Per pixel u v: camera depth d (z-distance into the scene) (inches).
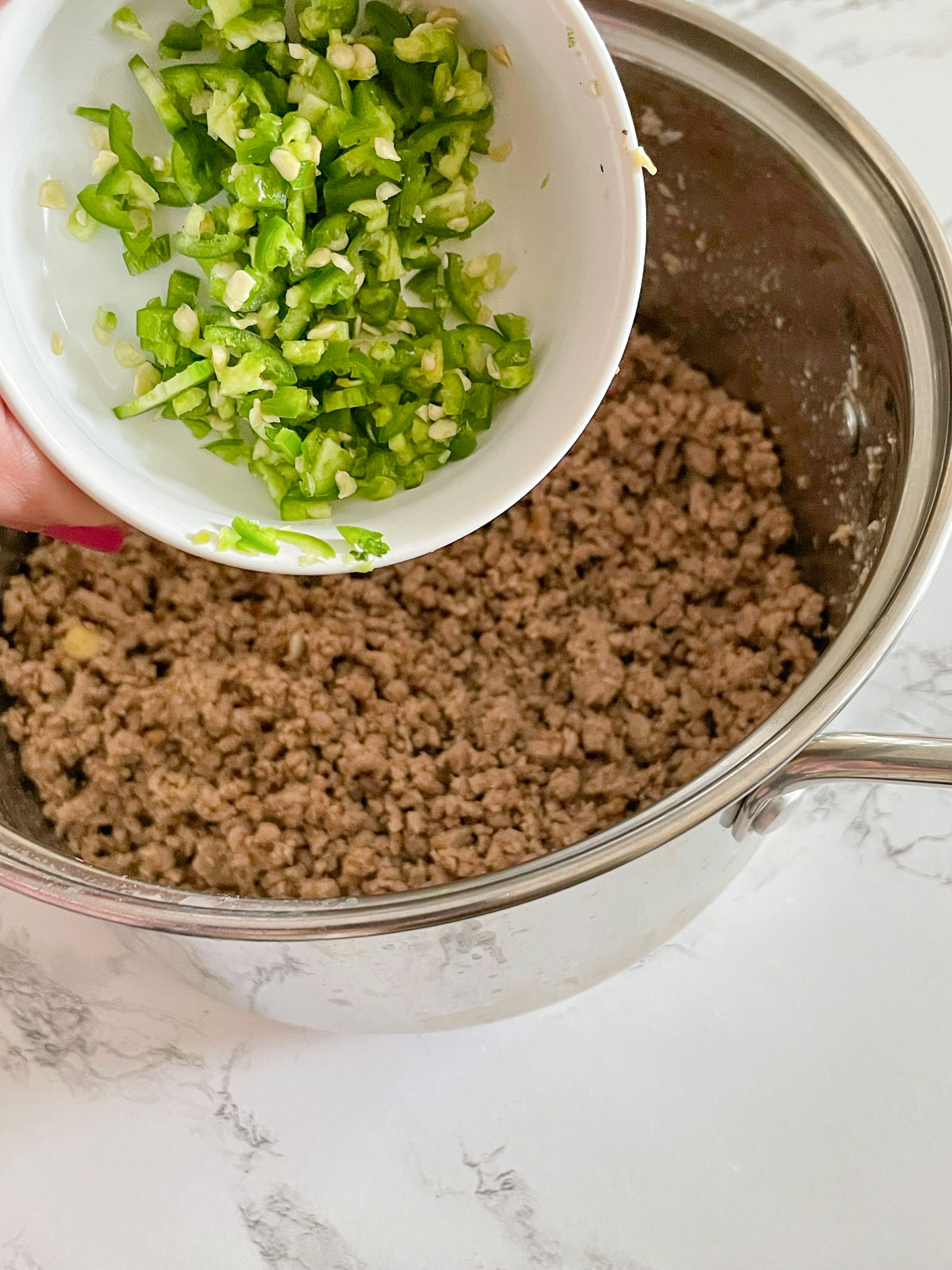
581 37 11.9
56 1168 15.2
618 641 15.7
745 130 14.2
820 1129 15.1
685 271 15.9
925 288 13.5
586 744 15.3
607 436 16.3
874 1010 15.4
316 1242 15.0
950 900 15.8
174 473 13.0
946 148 16.9
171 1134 15.3
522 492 12.8
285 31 12.6
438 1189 15.1
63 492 13.3
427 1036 15.6
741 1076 15.3
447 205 13.2
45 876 12.1
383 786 15.2
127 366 12.9
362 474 13.7
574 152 12.6
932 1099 15.1
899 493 13.2
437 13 12.5
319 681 15.5
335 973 12.8
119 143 12.4
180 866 15.0
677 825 11.8
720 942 15.8
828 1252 14.7
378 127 12.6
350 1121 15.3
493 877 11.9
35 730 15.2
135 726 15.2
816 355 15.1
